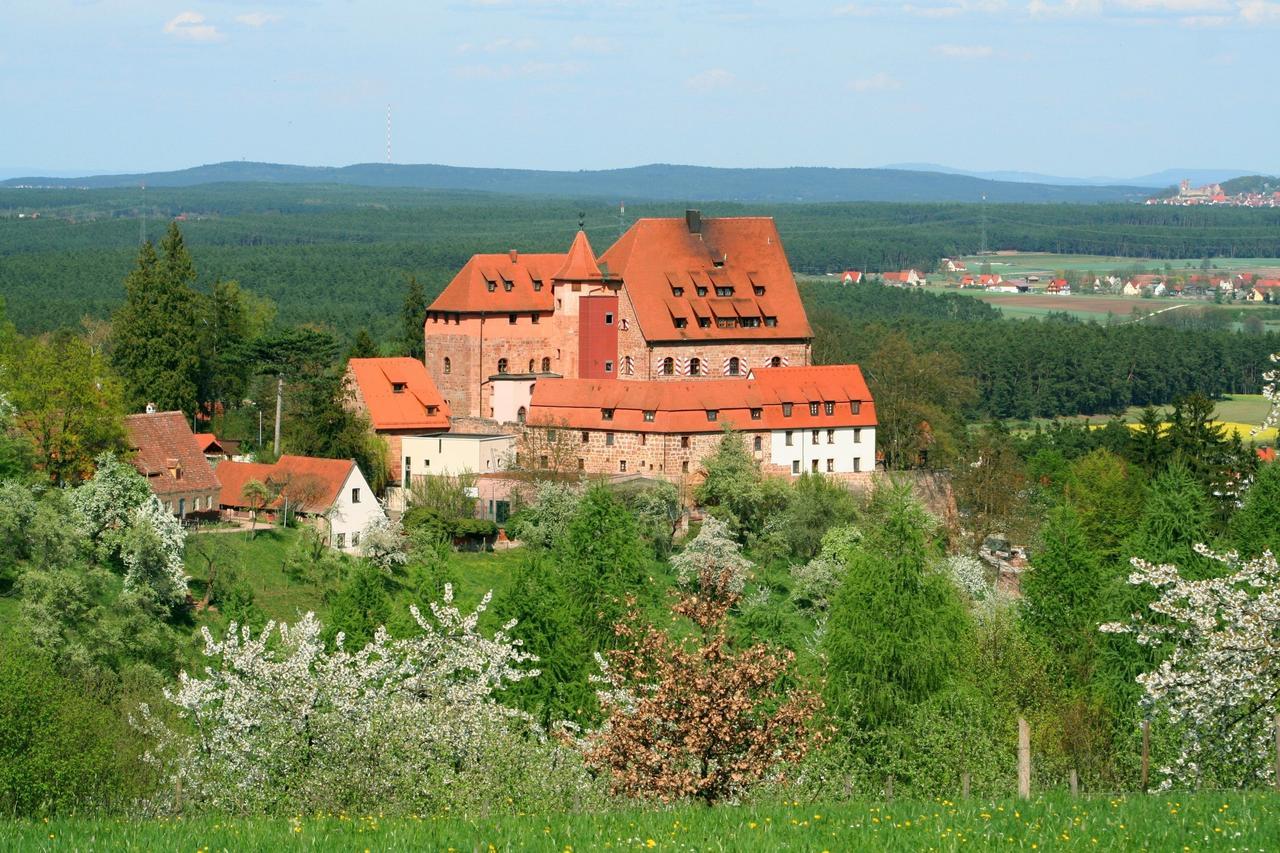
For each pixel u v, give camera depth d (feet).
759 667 220.84
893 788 259.19
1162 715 249.96
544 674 361.71
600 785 222.48
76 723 258.78
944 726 270.05
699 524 627.05
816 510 603.26
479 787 216.95
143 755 258.78
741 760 217.77
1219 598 234.38
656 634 228.02
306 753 223.10
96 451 542.98
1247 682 221.87
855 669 350.64
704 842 165.07
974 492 638.53
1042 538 414.21
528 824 177.58
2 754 251.60
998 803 194.29
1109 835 169.99
